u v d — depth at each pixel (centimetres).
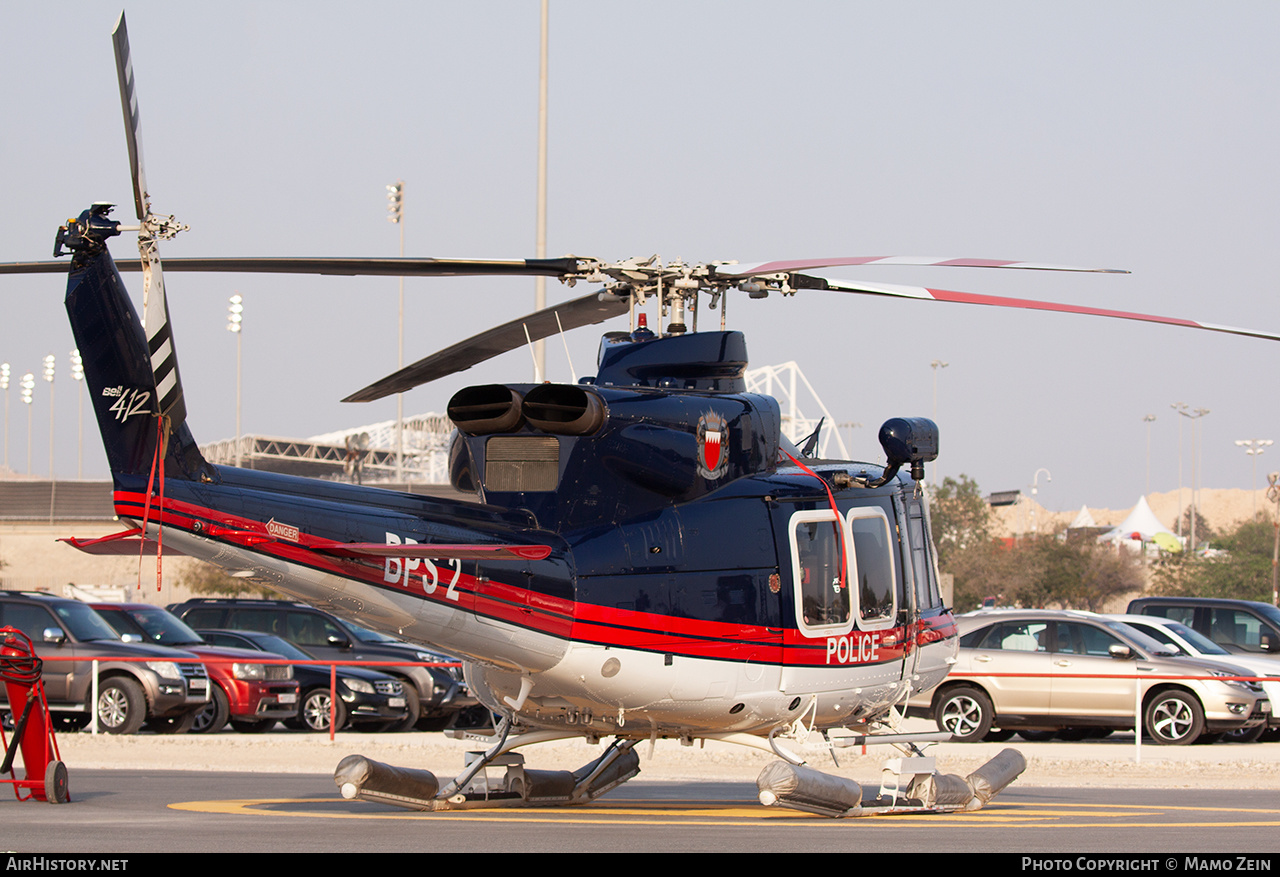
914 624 2612
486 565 2081
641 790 3042
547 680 2177
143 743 4291
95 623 4775
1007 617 4881
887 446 2420
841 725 2541
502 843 1778
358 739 4631
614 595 2169
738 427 2358
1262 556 18600
